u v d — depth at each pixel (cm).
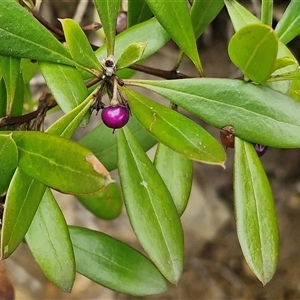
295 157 80
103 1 37
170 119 36
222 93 37
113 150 43
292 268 78
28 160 35
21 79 39
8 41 36
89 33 67
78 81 37
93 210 46
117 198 46
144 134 42
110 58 36
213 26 72
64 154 34
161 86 37
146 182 38
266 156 82
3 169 35
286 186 81
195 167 83
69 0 69
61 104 37
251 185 37
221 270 81
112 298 80
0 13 36
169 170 40
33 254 38
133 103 36
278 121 37
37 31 36
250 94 37
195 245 82
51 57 37
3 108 39
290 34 39
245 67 35
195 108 37
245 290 79
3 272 40
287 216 80
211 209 82
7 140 35
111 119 36
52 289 80
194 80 37
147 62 75
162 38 40
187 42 38
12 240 35
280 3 57
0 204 38
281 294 78
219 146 35
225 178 83
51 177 34
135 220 38
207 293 80
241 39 35
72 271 38
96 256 41
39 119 39
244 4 60
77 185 34
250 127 37
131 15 41
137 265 41
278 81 37
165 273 38
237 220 37
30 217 36
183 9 37
